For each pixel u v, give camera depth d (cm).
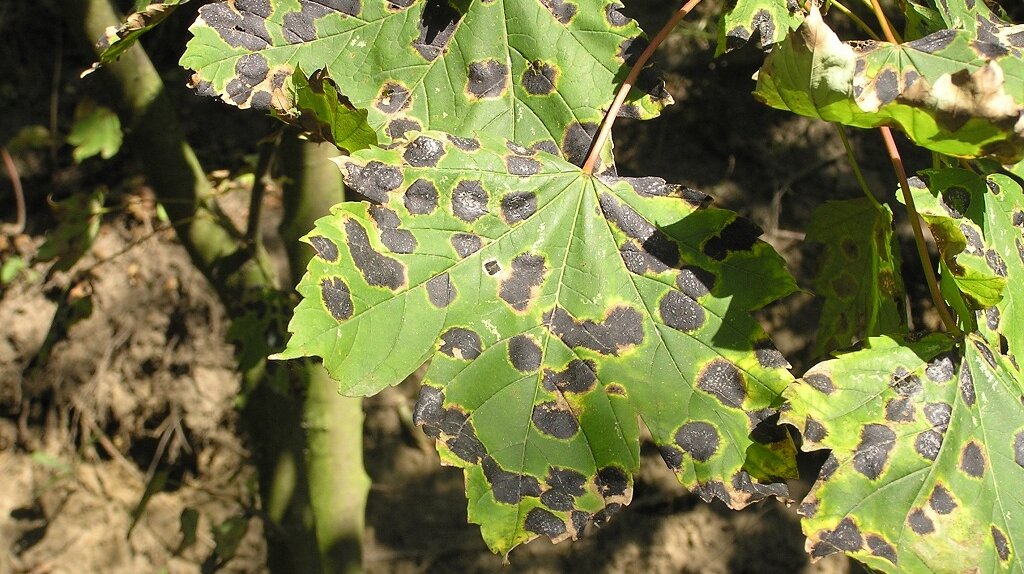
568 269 47
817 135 130
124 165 139
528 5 49
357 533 85
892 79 46
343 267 45
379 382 45
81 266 134
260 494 85
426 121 49
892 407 46
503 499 46
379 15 49
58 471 133
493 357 46
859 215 59
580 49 49
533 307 47
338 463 84
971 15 54
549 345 47
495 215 47
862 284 59
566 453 46
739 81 129
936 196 49
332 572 84
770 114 130
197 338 133
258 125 138
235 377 132
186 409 132
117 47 47
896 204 126
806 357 127
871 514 45
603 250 47
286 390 77
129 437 133
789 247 128
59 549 131
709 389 46
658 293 47
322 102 46
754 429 46
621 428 46
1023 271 51
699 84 130
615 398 46
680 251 47
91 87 138
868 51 47
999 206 51
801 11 48
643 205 48
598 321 47
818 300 128
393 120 48
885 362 47
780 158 130
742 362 46
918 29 54
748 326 46
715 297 47
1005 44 53
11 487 133
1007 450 47
